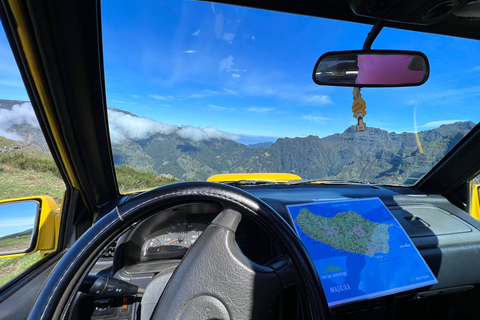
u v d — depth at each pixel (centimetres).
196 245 21
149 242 37
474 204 55
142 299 24
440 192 59
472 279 43
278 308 24
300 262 21
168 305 19
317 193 51
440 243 44
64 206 42
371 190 57
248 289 20
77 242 19
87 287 22
